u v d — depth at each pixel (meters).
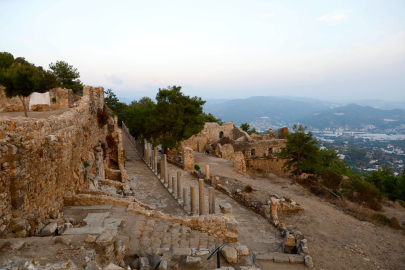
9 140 7.46
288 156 39.06
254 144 51.12
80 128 16.36
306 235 17.27
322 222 19.78
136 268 8.08
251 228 17.84
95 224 10.38
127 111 44.84
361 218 21.16
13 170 7.46
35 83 14.77
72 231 8.05
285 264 13.18
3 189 7.15
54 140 10.65
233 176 34.00
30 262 5.73
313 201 25.61
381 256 14.75
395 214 26.02
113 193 18.09
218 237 13.02
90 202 12.76
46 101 24.08
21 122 8.09
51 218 10.05
